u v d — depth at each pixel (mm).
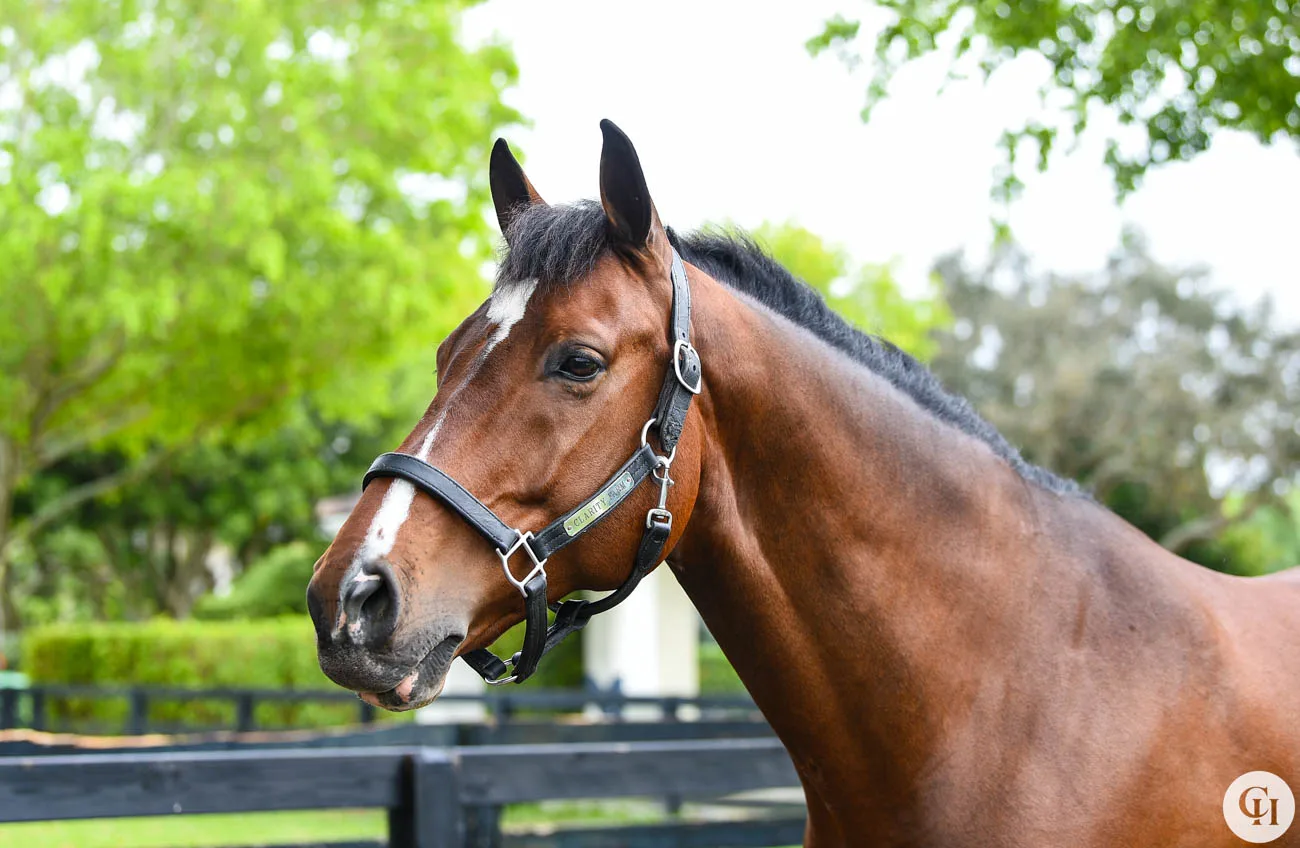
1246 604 2129
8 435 12102
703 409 1927
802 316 2154
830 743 1973
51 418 12477
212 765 3020
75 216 9508
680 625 11945
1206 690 1951
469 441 1763
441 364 1938
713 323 1945
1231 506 28500
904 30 5750
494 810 4336
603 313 1815
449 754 3301
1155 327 27438
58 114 10508
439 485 1724
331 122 10906
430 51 11422
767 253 2232
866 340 2189
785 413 1964
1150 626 2000
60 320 10477
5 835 6543
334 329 11438
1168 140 5699
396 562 1668
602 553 1818
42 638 13781
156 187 9523
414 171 11273
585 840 4457
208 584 24594
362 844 4523
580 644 12930
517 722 5930
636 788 3848
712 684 14844
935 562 1985
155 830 7223
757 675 2004
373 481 1777
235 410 12742
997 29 5562
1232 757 1925
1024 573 2025
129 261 10133
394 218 11320
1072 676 1942
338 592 1631
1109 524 2156
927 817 1919
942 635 1953
